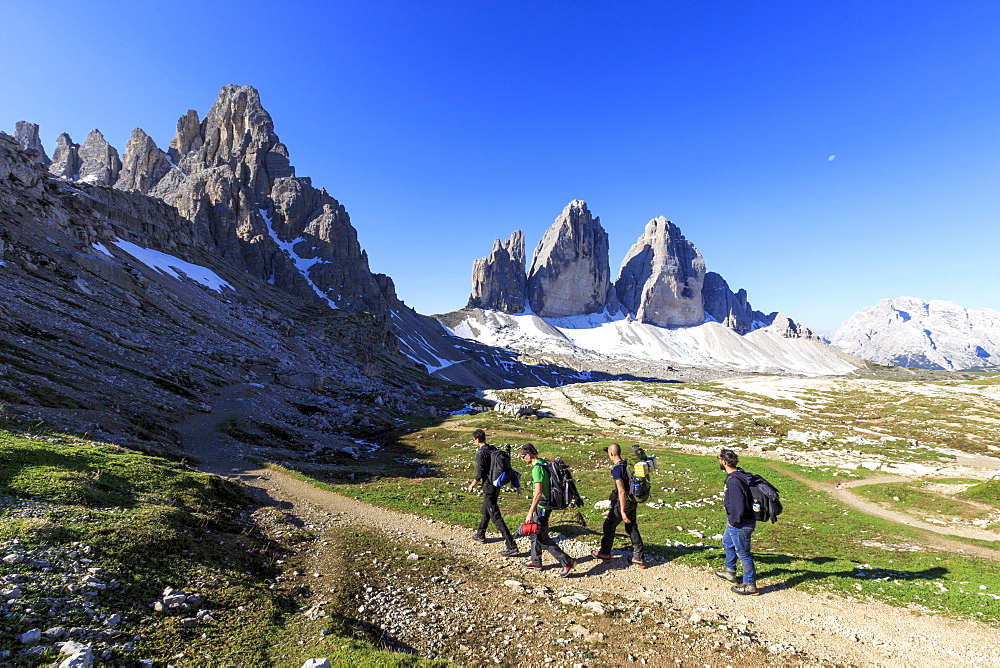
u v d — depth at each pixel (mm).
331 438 48219
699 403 104938
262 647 7680
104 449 18703
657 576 12836
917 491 32156
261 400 54219
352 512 19672
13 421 19062
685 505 25328
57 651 6078
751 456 51125
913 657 8828
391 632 9125
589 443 54531
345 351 124562
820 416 86500
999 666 8531
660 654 8609
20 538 8906
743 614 10555
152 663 6641
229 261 184875
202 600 8977
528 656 8422
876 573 13602
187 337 67625
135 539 10336
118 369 40656
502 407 85750
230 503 17656
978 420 75438
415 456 44688
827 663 8500
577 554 14688
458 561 13641
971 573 13820
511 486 14852
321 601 10164
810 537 19156
